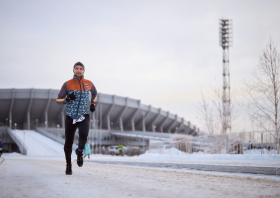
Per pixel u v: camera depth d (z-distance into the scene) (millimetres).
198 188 3400
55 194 2768
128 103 99562
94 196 2688
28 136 67250
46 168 7477
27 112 87188
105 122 104312
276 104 15336
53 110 92500
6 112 86875
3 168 7277
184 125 138625
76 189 3137
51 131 87188
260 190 3266
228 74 40031
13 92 80562
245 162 9328
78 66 4609
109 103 94375
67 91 4574
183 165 8070
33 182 3742
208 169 7176
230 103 19172
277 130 13133
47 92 85000
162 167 8930
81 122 4609
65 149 4898
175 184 3801
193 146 19516
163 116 119312
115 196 2697
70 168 5016
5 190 2938
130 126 114812
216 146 18391
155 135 75438
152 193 2920
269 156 11984
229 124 18938
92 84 4777
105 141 94500
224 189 3334
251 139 14430
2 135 81188
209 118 19188
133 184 3697
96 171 6273
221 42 42688
